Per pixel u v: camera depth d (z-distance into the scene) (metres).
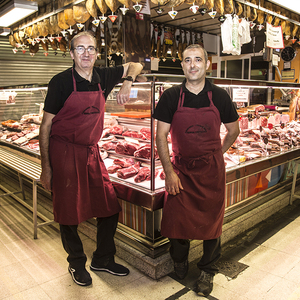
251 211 3.12
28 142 3.81
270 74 6.71
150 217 2.22
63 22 3.84
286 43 5.45
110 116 2.83
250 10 3.66
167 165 1.95
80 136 1.97
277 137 3.46
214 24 5.93
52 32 4.32
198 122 1.88
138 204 2.23
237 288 2.13
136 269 2.38
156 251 2.26
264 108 3.38
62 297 2.05
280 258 2.53
